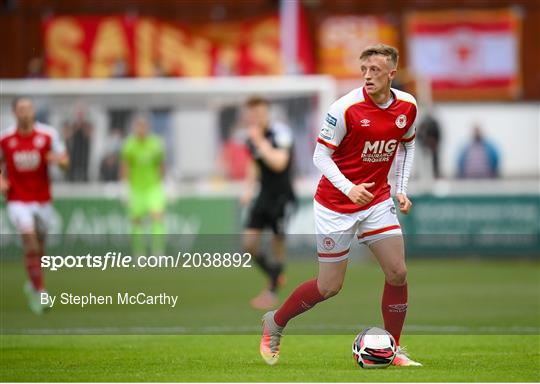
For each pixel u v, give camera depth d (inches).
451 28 3211.1
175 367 1058.1
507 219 2677.2
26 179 1697.8
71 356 1154.0
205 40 3164.4
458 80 3206.2
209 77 3142.2
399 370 1012.5
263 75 3139.8
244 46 3152.1
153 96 2851.9
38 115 2834.6
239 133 2834.6
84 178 2805.1
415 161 2824.8
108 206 2738.7
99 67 3147.1
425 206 2699.3
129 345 1259.8
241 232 2736.2
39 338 1334.9
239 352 1186.0
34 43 3139.8
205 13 3179.1
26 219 1679.4
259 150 1796.3
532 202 2669.8
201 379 961.5
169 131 2847.0
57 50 3144.7
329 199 1016.2
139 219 2596.0
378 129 998.4
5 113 2829.7
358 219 1011.9
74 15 3157.0
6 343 1283.2
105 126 2849.4
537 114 3132.4
